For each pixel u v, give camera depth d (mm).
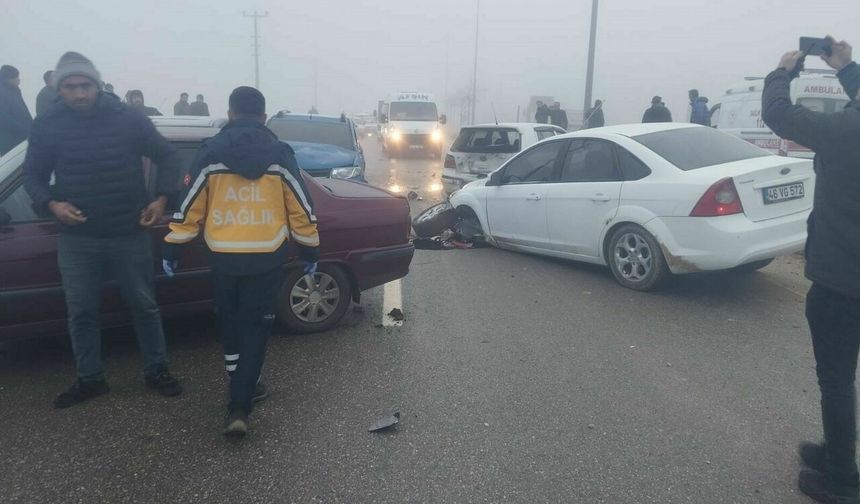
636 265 6270
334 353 4777
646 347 4879
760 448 3480
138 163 3859
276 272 3660
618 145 6496
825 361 3039
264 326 3695
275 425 3736
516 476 3223
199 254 4668
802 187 5805
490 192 8031
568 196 6859
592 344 4941
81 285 3838
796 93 12078
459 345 4930
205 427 3715
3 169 4262
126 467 3311
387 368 4508
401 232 5520
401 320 5508
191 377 4375
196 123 5809
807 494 3082
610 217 6375
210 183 3543
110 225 3756
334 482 3180
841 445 2986
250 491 3109
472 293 6305
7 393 4141
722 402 3994
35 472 3262
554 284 6598
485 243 8414
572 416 3818
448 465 3322
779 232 5605
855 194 2834
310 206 3670
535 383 4262
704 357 4688
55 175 3707
